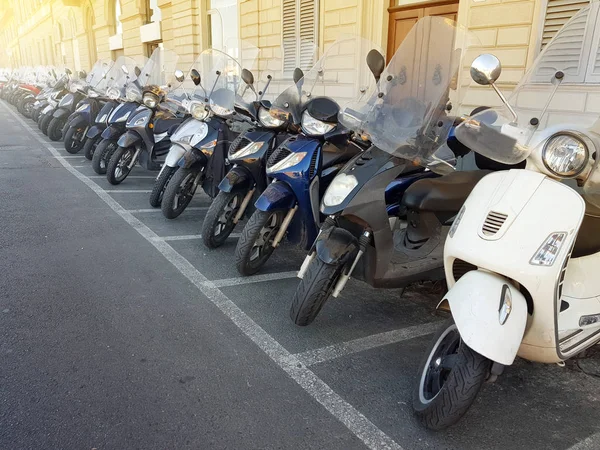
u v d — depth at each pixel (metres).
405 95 3.03
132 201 6.06
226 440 2.13
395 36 7.18
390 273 3.00
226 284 3.74
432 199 3.20
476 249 2.09
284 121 3.94
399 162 2.94
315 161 3.52
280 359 2.78
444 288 3.67
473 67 2.20
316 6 8.27
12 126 13.83
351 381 2.61
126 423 2.20
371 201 2.81
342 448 2.13
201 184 5.24
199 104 4.96
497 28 5.47
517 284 2.10
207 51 5.59
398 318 3.38
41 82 16.16
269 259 4.34
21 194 6.29
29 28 41.84
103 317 3.16
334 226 2.92
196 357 2.75
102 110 7.72
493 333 1.90
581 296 2.32
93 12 22.03
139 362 2.68
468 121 2.59
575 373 2.78
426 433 2.24
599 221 2.33
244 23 10.50
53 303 3.32
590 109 2.44
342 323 3.27
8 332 2.93
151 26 15.56
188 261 4.16
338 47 4.00
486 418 2.38
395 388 2.57
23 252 4.23
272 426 2.24
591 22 2.55
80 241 4.55
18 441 2.07
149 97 6.15
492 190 2.24
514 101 2.63
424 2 6.59
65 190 6.55
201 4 12.45
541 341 2.15
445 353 2.30
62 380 2.49
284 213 3.79
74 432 2.13
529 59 5.23
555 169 2.06
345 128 3.43
